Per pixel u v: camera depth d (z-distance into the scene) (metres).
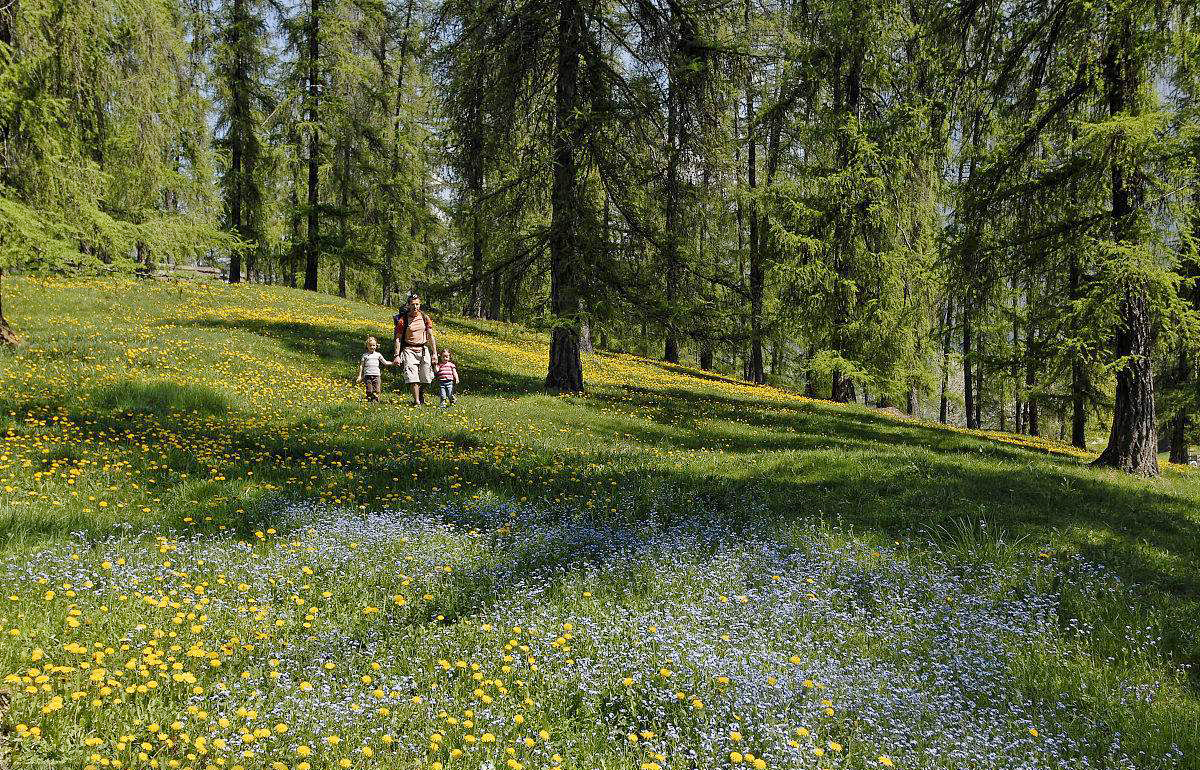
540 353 27.02
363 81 31.75
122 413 10.44
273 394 13.34
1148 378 12.80
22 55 12.57
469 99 16.42
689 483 9.68
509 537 7.09
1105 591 6.25
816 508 8.58
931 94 15.34
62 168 12.98
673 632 4.90
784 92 24.83
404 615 5.08
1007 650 5.26
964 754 3.81
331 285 48.28
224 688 3.75
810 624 5.48
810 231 24.08
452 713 3.90
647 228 16.88
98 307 19.66
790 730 3.89
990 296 14.96
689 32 16.73
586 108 15.75
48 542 5.44
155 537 5.96
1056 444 27.14
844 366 23.39
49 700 3.47
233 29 30.20
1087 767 3.84
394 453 10.39
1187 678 4.92
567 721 3.93
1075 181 13.22
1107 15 12.66
